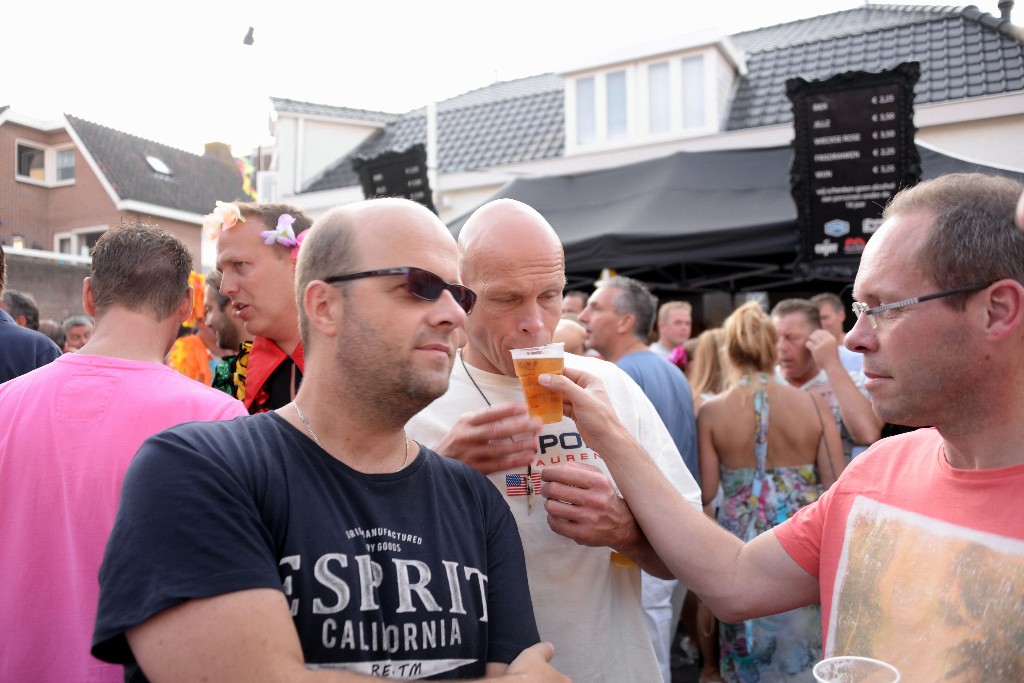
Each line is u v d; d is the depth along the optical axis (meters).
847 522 1.42
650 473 1.63
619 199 6.10
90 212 18.03
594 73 11.04
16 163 17.89
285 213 2.40
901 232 1.25
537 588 1.72
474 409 1.82
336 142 13.88
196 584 0.99
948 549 1.22
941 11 10.88
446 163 12.00
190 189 19.88
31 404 1.75
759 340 3.37
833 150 4.71
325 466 1.20
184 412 1.77
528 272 1.67
